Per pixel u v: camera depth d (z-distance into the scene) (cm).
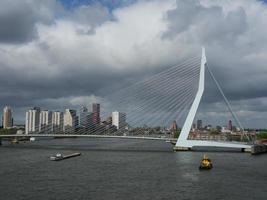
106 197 6931
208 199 6919
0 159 13425
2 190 7450
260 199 6975
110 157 14400
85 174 9581
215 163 12269
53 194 7119
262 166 11500
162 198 6925
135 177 9150
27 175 9369
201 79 17475
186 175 9544
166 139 18150
